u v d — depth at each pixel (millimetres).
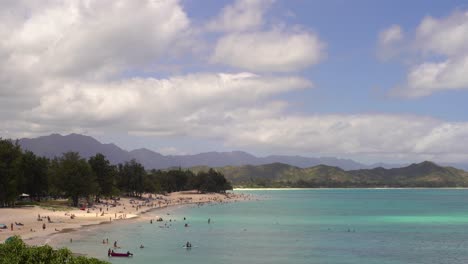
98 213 177875
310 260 90625
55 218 150500
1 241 97875
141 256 92500
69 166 196625
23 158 189875
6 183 164625
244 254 96562
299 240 119000
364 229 148000
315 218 190750
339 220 181750
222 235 128125
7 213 153625
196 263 85875
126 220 163125
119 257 90875
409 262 89438
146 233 129125
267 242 114312
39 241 104375
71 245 102125
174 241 114000
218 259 90375
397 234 134875
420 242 116750
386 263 88312
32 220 140375
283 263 86938
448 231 143375
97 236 117938
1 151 167875
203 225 155625
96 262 35844
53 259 36625
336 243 113750
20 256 36562
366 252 100250
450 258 93750
